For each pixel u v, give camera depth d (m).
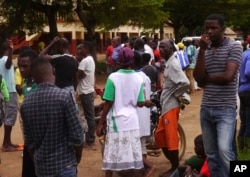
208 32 5.54
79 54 9.12
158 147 7.45
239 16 39.59
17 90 8.75
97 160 8.41
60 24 41.44
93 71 9.07
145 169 7.20
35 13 27.53
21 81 8.73
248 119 8.16
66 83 7.91
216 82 5.52
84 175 7.61
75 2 26.12
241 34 52.22
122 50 6.38
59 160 4.74
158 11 26.31
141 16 25.73
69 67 7.90
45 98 4.73
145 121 7.07
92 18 26.64
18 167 8.10
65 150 4.77
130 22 27.30
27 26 28.11
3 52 8.81
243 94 8.02
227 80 5.43
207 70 5.59
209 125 5.71
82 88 8.99
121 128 6.27
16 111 9.02
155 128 7.67
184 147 8.05
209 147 5.73
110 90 6.31
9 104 8.86
